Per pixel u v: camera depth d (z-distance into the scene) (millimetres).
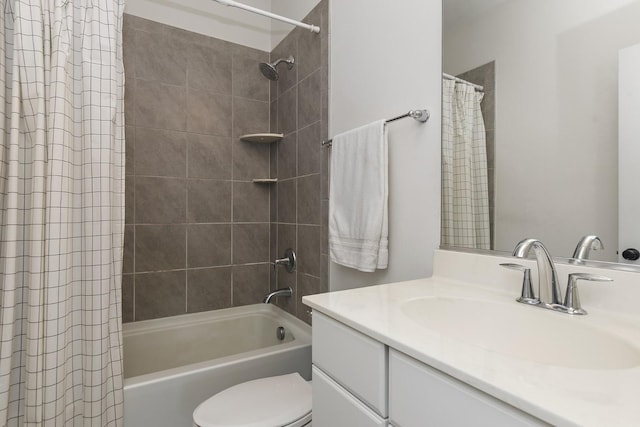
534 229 917
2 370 1062
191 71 2139
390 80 1362
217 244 2230
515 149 957
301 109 2023
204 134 2182
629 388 429
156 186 2033
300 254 2035
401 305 819
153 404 1361
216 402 1140
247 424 1011
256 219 2371
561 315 732
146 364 1895
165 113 2057
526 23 928
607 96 772
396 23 1337
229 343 2162
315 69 1878
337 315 755
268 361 1618
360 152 1394
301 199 2025
